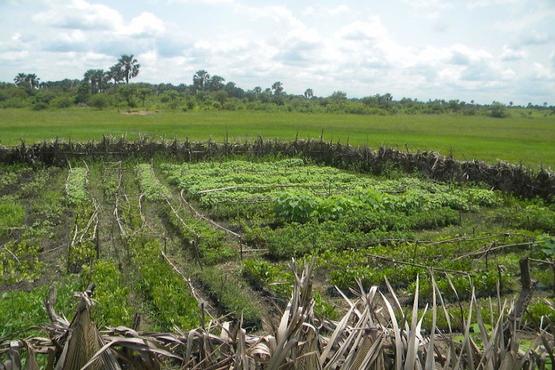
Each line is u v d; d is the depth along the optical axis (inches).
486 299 528.7
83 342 172.7
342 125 2783.0
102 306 449.7
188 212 851.4
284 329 174.7
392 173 1189.1
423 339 194.9
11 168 1163.3
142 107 3902.6
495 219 855.7
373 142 1920.5
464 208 915.4
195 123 2684.5
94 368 172.2
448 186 1064.8
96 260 597.9
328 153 1353.3
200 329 203.3
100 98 3858.3
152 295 503.2
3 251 631.8
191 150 1332.4
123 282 550.3
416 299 188.4
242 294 517.7
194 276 573.6
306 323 181.8
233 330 202.8
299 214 803.4
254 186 1027.3
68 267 582.9
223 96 4461.1
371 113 4175.7
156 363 185.0
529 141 2114.9
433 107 4692.4
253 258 643.5
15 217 782.5
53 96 4168.3
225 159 1334.9
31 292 490.9
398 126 2839.6
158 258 605.3
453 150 1702.8
